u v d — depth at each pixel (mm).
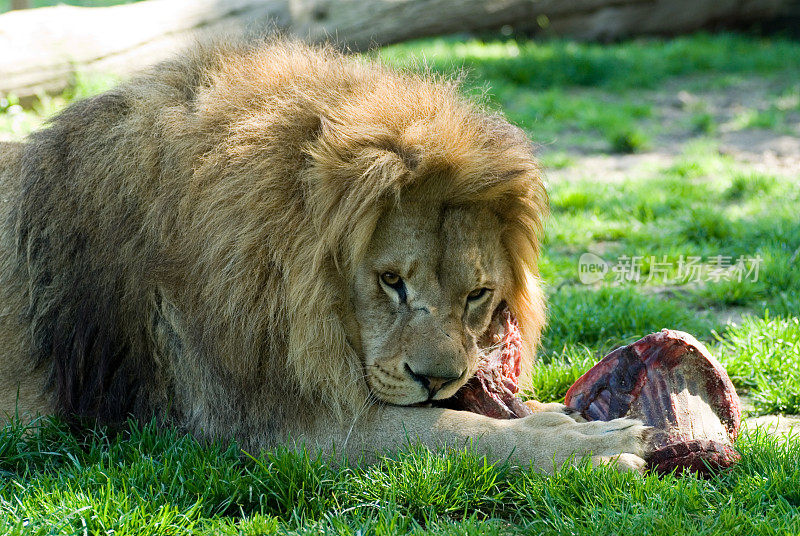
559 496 7457
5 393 9438
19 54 21922
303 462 7957
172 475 8031
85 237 8992
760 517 7191
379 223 8406
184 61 9555
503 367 9234
